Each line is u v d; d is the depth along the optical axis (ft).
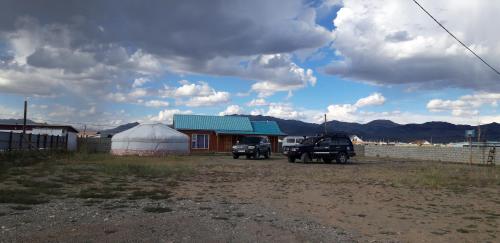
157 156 119.65
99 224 26.14
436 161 126.52
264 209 34.27
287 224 28.73
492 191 50.57
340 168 83.56
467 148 122.52
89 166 69.82
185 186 47.96
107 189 42.57
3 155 72.95
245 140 120.16
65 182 47.42
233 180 56.13
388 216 33.24
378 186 52.70
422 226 29.86
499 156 111.86
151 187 45.96
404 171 77.97
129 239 22.84
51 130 148.36
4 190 38.22
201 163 90.63
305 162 100.32
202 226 26.81
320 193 45.14
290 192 45.37
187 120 167.84
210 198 39.32
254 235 25.13
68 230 24.29
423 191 48.80
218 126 168.55
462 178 65.98
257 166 84.58
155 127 130.52
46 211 29.63
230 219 29.45
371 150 164.25
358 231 27.76
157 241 22.75
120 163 78.43
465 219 32.65
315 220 30.76
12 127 162.61
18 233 23.15
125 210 31.19
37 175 52.70
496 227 29.96
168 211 31.42
